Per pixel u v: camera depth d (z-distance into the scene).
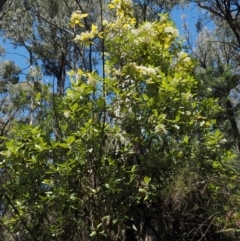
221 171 6.09
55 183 5.62
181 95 6.09
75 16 6.50
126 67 6.13
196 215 5.77
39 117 6.26
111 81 5.93
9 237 6.82
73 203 5.57
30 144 5.72
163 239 6.04
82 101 5.91
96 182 5.69
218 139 6.21
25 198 5.80
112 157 5.84
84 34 6.29
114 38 6.45
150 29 6.51
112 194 5.66
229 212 5.79
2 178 6.09
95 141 5.70
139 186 5.84
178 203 5.86
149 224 6.08
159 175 6.05
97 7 14.71
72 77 6.20
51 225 5.72
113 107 6.06
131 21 6.59
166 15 6.70
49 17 18.42
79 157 5.59
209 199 5.80
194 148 6.12
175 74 6.11
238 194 5.76
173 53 6.82
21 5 18.56
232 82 13.22
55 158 5.77
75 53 18.33
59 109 6.10
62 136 5.96
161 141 6.16
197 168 5.97
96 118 5.88
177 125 5.96
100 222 5.57
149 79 6.12
